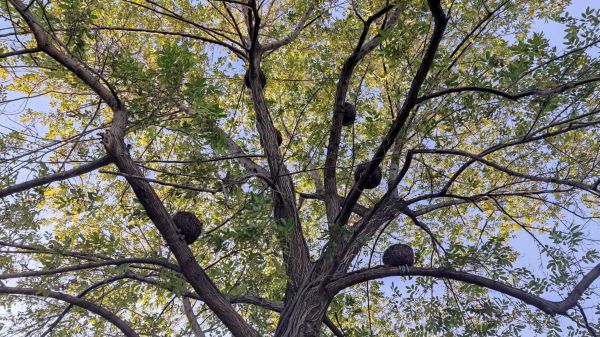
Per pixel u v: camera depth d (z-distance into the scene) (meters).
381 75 7.12
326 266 5.68
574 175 5.57
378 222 5.90
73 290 6.18
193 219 5.30
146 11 7.99
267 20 8.00
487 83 5.14
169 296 6.12
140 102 4.88
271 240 5.08
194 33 8.30
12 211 5.01
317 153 6.50
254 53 6.29
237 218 5.26
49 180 4.54
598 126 5.50
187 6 8.32
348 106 6.56
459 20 6.25
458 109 5.41
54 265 4.91
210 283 5.29
